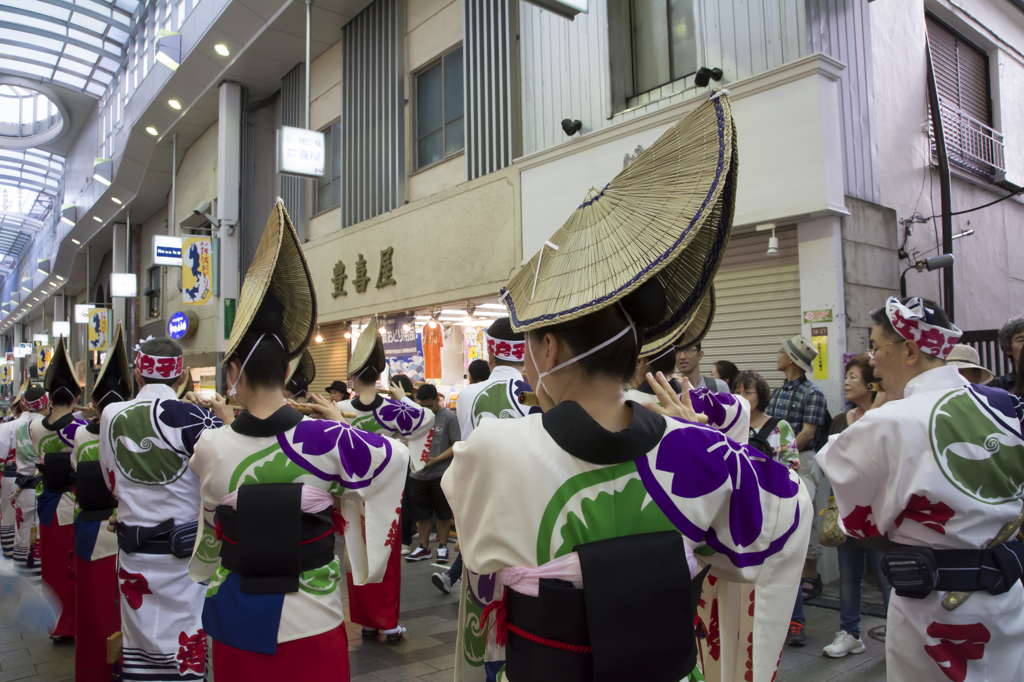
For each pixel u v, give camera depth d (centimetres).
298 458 183
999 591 171
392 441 200
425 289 906
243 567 174
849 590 341
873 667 326
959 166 719
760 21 555
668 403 136
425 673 334
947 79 761
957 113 740
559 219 708
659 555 99
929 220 650
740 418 234
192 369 1655
